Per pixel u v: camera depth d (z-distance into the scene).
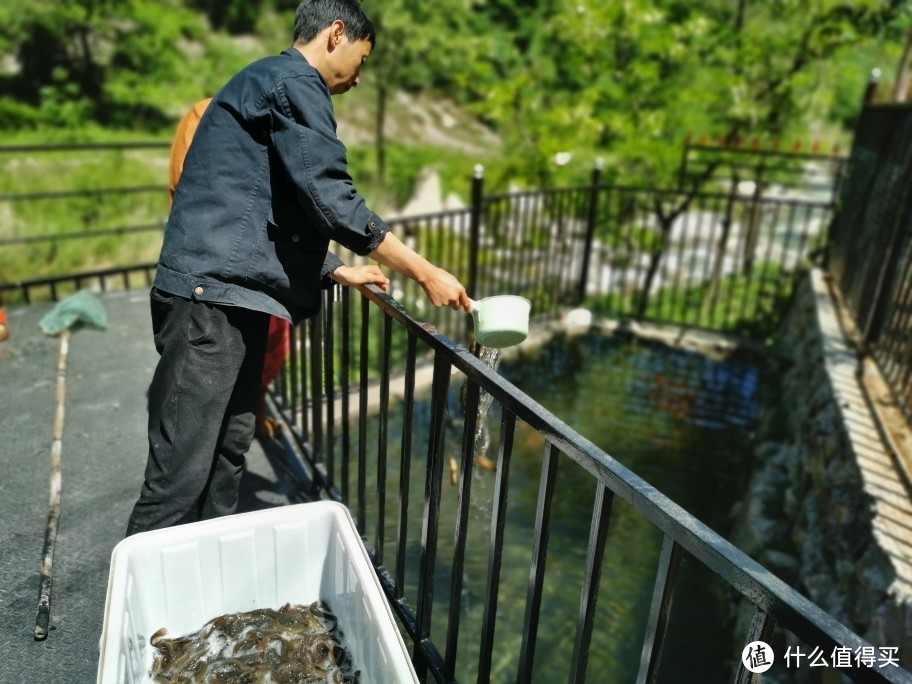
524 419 1.45
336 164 1.70
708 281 8.64
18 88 16.34
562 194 6.96
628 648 3.64
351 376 6.45
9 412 3.23
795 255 10.60
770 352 6.88
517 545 4.16
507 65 15.33
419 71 14.83
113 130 16.19
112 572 1.76
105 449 2.99
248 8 18.84
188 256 1.84
